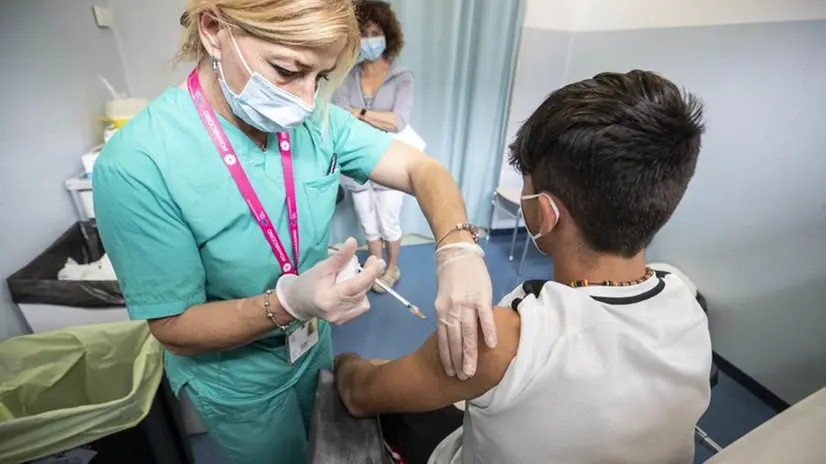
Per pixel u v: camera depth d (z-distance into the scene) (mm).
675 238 2094
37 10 1359
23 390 1061
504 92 2615
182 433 1256
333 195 870
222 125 699
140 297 679
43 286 1133
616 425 494
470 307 583
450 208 826
